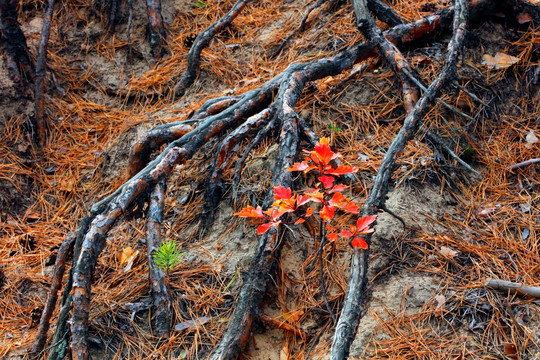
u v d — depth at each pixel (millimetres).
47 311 2877
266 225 2328
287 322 2709
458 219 3066
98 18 5074
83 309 2707
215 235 3227
